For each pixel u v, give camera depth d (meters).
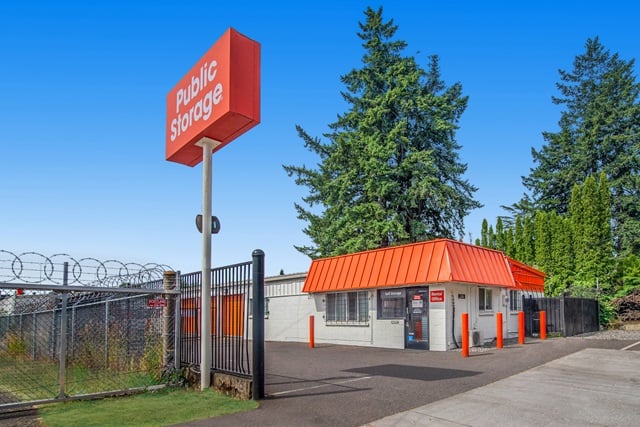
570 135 46.94
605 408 7.21
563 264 30.33
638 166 41.09
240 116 9.19
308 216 35.81
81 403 8.61
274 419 6.98
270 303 25.55
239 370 8.95
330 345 20.31
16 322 15.20
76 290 9.11
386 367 12.14
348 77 33.97
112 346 11.59
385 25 33.47
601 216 29.27
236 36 9.34
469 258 17.75
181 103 10.90
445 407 7.44
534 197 47.53
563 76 53.75
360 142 30.47
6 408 8.05
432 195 29.86
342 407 7.59
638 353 12.84
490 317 18.72
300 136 35.47
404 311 18.00
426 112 31.70
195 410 7.67
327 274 21.44
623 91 45.06
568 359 12.16
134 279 11.79
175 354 10.33
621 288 27.33
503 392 8.45
